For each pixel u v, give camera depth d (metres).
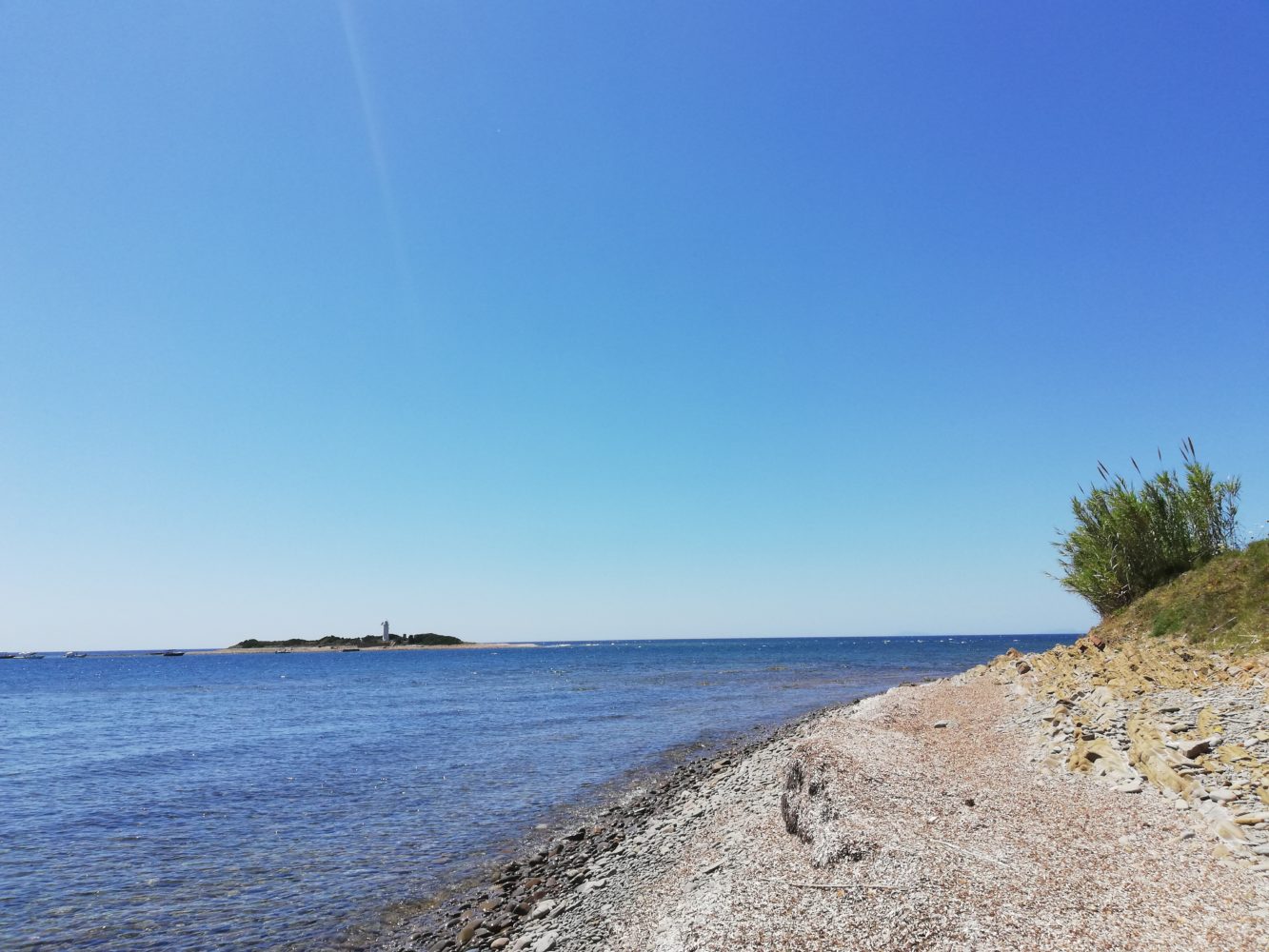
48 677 124.38
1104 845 9.05
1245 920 6.82
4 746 37.84
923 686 32.25
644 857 14.38
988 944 6.82
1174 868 8.15
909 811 10.82
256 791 24.58
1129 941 6.64
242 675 117.88
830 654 143.50
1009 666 27.53
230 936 12.85
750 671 85.75
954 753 15.14
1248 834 8.66
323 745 34.78
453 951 11.41
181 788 25.41
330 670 128.12
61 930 13.21
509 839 18.14
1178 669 16.94
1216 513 23.64
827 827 10.41
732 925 8.05
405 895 14.56
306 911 13.87
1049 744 14.52
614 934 9.99
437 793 23.44
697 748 29.77
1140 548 24.33
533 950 10.47
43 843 18.75
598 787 23.48
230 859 17.17
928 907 7.66
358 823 20.12
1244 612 18.70
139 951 12.32
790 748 22.09
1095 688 17.50
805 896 8.55
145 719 50.66
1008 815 10.57
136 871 16.41
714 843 13.34
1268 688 14.05
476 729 38.59
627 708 46.50
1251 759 10.88
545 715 44.25
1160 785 10.80
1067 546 27.19
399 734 37.88
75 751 35.50
